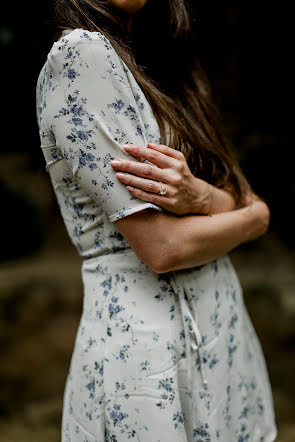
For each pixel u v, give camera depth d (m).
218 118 1.28
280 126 6.29
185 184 0.95
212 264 1.09
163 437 0.94
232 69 6.23
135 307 0.97
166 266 0.95
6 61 6.07
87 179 0.93
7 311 4.34
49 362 3.86
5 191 6.00
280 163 5.80
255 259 5.37
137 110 0.95
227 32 6.03
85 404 1.01
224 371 1.06
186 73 1.28
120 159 0.92
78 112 0.91
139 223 0.94
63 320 4.39
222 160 1.21
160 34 1.28
